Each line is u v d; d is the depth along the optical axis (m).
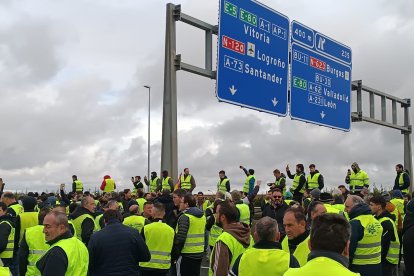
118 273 5.68
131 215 8.77
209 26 16.48
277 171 17.39
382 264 7.20
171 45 15.51
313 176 17.09
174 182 15.03
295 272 2.78
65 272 4.56
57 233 4.72
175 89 15.46
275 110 17.27
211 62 16.48
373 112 23.70
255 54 16.62
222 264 4.88
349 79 21.39
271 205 10.12
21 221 8.36
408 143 26.78
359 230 6.09
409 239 6.11
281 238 6.16
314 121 19.19
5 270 3.74
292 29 18.41
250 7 16.58
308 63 19.11
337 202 9.69
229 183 17.28
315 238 2.82
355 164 18.36
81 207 8.01
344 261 2.78
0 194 13.34
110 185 19.38
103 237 5.76
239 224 5.11
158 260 7.31
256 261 4.06
